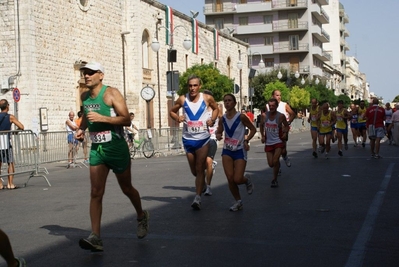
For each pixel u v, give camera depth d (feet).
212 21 265.54
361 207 30.30
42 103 97.09
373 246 21.44
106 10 121.70
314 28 262.67
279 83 200.44
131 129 80.12
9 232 26.14
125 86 131.44
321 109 64.18
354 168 51.39
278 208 30.66
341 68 373.20
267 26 258.78
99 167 21.74
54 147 60.49
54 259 20.65
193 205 30.55
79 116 69.36
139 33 132.87
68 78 105.70
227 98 30.60
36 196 39.47
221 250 21.27
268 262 19.42
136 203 23.31
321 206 30.96
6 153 44.93
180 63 159.53
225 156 30.50
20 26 93.86
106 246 22.44
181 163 65.16
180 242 22.79
